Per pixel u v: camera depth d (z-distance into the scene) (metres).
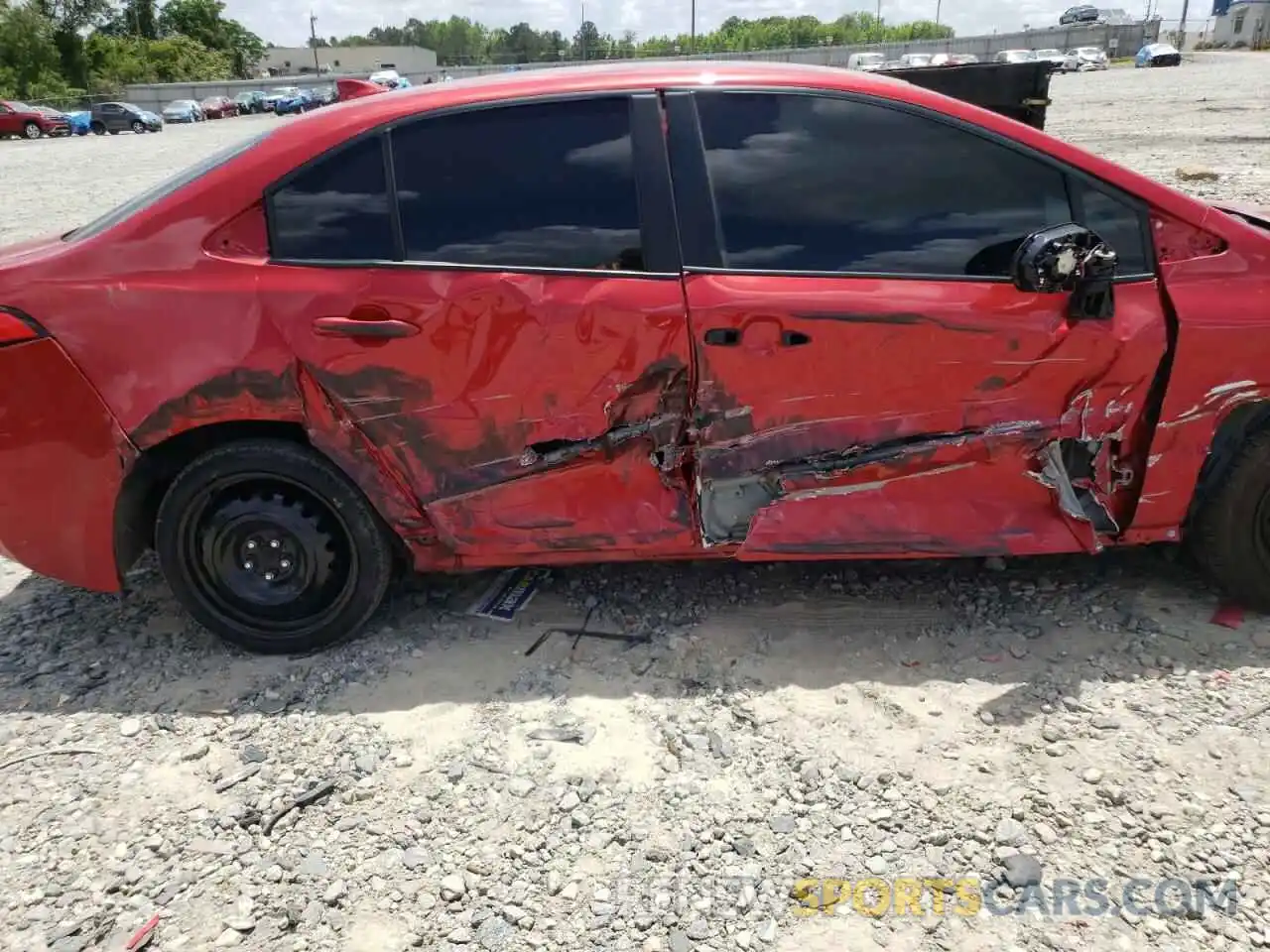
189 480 3.04
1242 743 2.63
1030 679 2.95
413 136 2.95
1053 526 3.08
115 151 27.97
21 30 58.94
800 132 2.97
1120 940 2.09
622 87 2.98
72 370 2.90
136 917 2.25
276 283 2.89
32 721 2.96
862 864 2.33
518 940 2.16
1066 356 2.90
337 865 2.38
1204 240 2.96
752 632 3.26
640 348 2.89
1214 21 68.44
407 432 2.97
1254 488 3.02
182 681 3.14
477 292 2.87
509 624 3.37
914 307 2.86
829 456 3.01
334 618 3.20
